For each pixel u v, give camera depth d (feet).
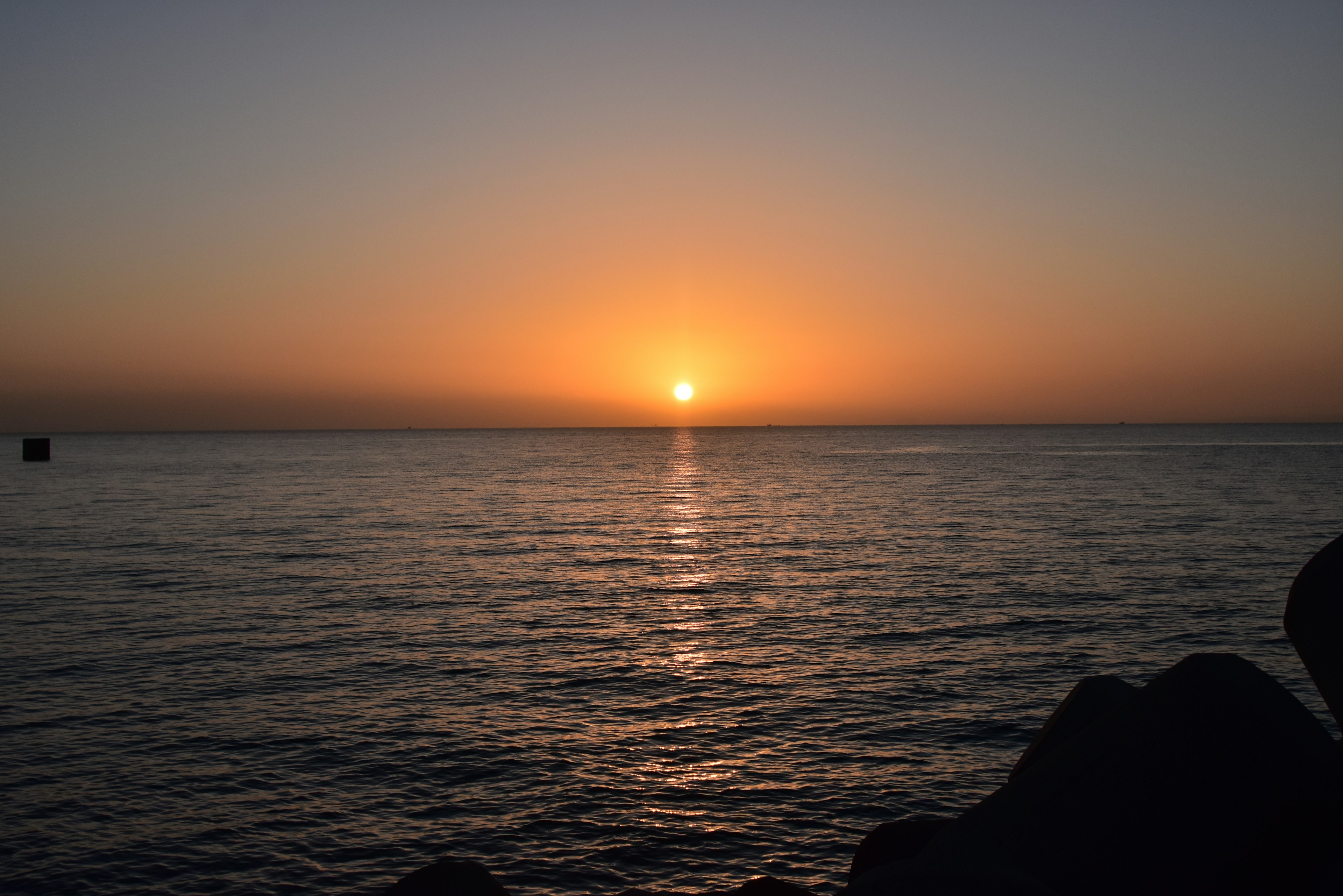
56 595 86.17
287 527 150.51
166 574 99.76
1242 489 220.64
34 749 44.04
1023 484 246.47
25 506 187.21
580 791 38.70
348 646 65.51
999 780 39.75
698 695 52.75
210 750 43.86
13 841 34.55
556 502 205.26
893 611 77.36
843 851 33.37
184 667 59.36
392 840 34.55
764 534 139.33
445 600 84.17
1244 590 85.66
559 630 70.85
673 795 38.17
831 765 41.45
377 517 168.04
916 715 48.49
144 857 33.37
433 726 47.21
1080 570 99.40
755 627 71.36
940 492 221.25
